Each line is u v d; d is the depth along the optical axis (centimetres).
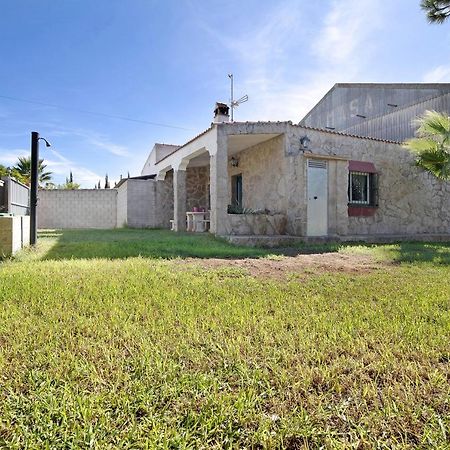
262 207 1133
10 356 212
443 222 1330
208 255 686
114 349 221
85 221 1883
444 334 257
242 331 258
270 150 1087
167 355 215
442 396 177
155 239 932
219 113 1402
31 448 137
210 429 149
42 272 466
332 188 1067
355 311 312
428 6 1085
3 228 606
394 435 148
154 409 162
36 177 809
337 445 141
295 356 215
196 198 1673
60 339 240
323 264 597
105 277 438
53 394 172
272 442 142
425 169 1180
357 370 201
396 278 469
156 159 1764
